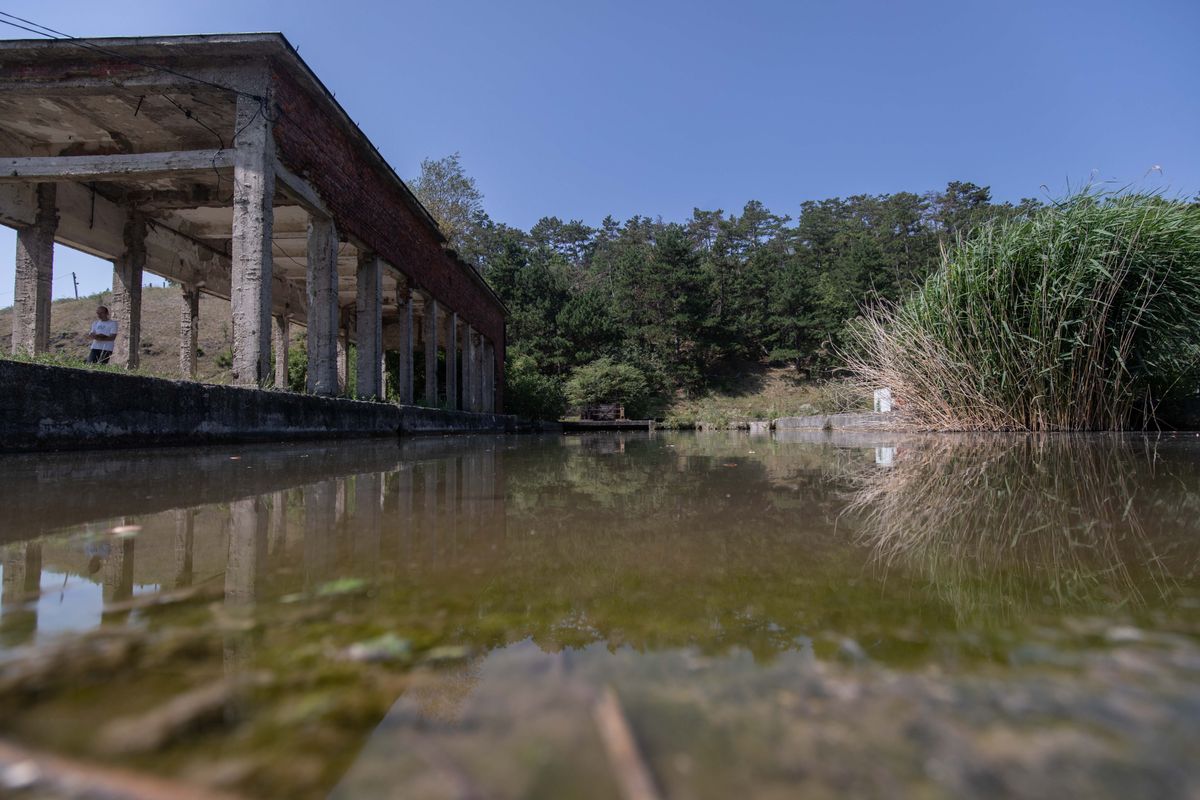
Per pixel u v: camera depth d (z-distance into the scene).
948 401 8.28
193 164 6.66
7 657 0.56
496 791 0.34
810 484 2.38
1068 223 7.34
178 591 0.82
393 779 0.36
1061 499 1.84
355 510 1.64
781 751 0.39
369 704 0.47
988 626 0.66
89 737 0.42
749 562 1.03
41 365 3.32
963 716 0.44
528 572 0.95
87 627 0.66
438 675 0.53
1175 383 7.46
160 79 6.70
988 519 1.49
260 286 6.42
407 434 8.99
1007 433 7.34
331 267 8.39
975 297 7.73
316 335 8.31
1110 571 0.95
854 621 0.69
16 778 0.37
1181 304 6.98
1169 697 0.47
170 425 4.19
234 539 1.22
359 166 9.38
